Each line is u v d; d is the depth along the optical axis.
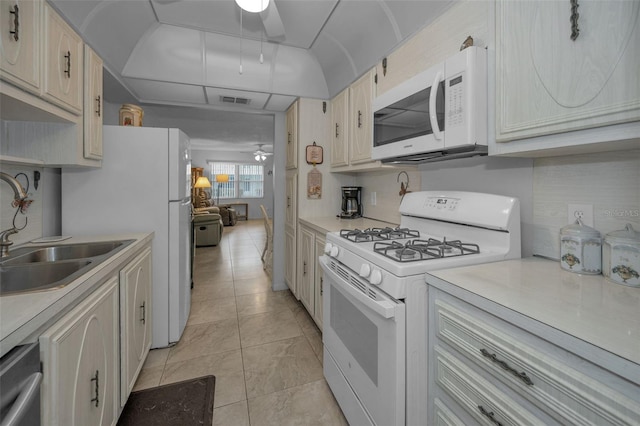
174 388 1.70
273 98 2.77
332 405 1.58
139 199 2.03
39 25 1.22
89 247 1.65
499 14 1.04
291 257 3.02
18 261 1.40
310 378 1.80
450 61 1.17
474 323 0.84
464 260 1.11
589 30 0.76
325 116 2.87
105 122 2.61
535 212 1.24
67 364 0.91
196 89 2.50
